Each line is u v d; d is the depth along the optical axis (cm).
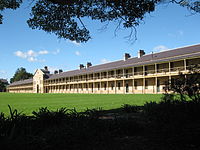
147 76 3603
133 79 3900
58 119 534
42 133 429
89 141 394
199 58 2902
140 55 4412
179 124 436
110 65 4988
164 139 393
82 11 796
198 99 559
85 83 5459
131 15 695
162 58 3538
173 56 3338
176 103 611
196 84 553
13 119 440
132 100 1652
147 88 3753
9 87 11444
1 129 376
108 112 876
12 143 311
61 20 821
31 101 1745
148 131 475
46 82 7644
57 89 6950
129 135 448
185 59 2936
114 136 439
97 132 434
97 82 5016
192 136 371
